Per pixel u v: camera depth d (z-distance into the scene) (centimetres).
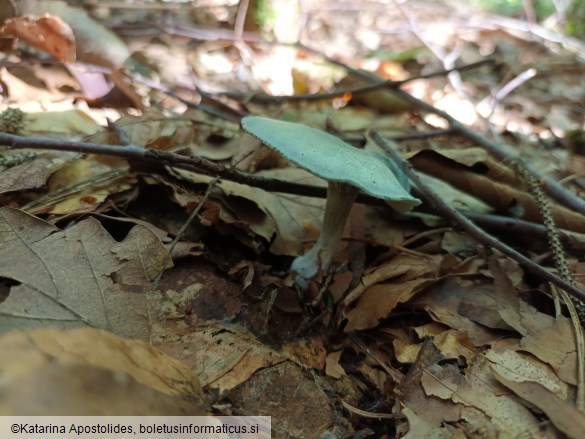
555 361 10
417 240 14
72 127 15
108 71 18
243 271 12
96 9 29
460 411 9
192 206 13
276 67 27
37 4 18
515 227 14
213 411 8
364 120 23
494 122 25
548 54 36
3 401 6
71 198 12
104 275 10
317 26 37
